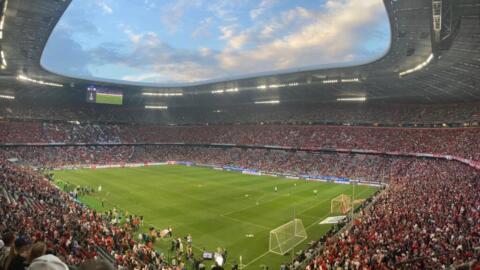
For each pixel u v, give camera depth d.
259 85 85.38
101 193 56.72
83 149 99.56
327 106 99.38
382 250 23.78
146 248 29.38
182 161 103.75
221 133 110.44
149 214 44.44
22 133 91.81
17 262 5.31
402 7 35.06
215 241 34.78
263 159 92.81
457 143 68.38
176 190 60.22
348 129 90.62
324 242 30.81
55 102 105.31
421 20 37.62
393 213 33.25
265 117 107.69
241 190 61.22
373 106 92.00
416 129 80.12
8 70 67.75
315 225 40.25
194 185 65.62
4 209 27.98
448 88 64.31
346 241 27.91
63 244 23.08
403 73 58.91
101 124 111.12
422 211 32.59
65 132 100.38
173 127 119.75
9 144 87.12
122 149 106.44
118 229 33.25
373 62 56.44
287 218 43.06
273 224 40.53
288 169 83.81
